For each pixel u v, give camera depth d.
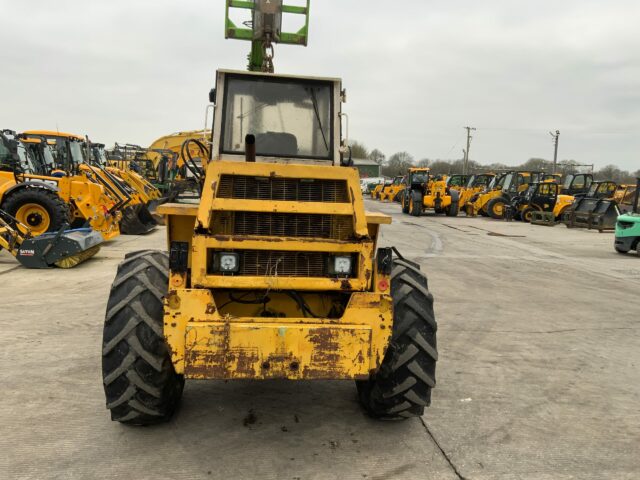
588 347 5.58
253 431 3.49
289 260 3.33
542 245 15.30
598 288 8.95
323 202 3.40
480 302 7.57
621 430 3.68
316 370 3.03
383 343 3.17
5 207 10.54
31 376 4.28
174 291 3.05
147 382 3.24
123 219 13.97
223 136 4.34
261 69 6.57
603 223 19.50
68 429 3.42
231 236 3.18
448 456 3.24
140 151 24.23
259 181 3.42
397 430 3.57
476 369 4.82
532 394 4.28
